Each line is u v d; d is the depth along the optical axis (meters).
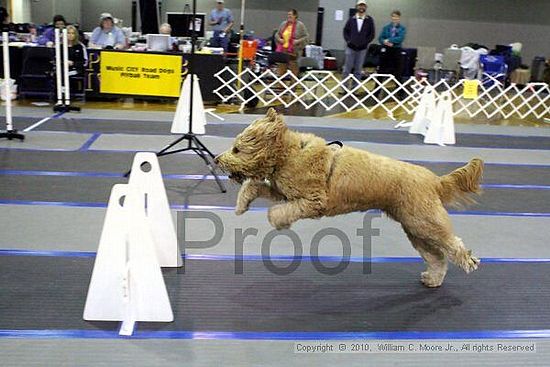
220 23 15.90
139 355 3.33
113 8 24.41
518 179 8.05
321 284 4.40
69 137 9.02
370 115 13.38
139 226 3.64
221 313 3.86
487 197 7.04
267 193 3.97
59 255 4.62
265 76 14.44
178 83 12.75
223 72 13.46
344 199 3.81
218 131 10.19
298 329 3.72
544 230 5.92
